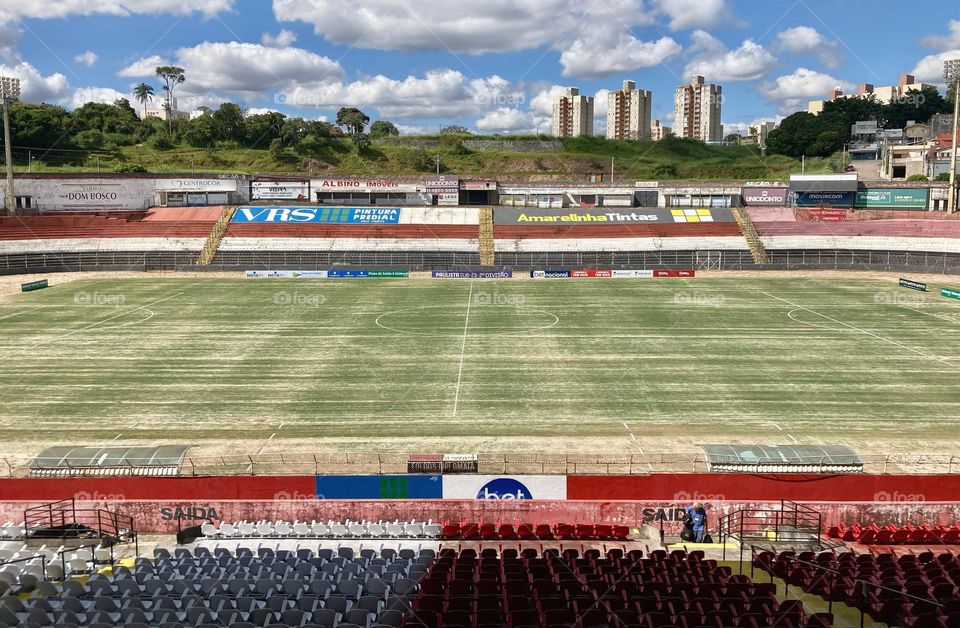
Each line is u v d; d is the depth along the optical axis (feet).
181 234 332.39
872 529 91.81
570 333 200.75
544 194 387.34
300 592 71.20
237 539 90.74
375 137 627.46
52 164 453.58
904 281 265.34
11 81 324.39
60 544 87.71
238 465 113.50
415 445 122.72
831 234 332.39
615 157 576.61
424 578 73.36
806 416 135.54
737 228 344.08
